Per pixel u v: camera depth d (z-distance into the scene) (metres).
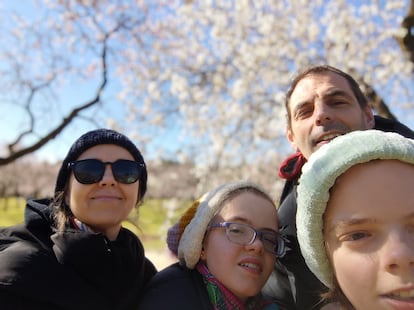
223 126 2.74
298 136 0.63
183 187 4.00
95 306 0.49
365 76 2.32
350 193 0.34
